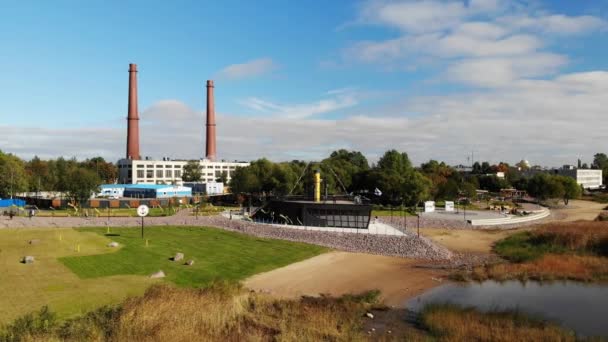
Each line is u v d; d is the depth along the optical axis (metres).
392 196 141.75
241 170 158.12
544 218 125.69
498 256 67.75
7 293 37.78
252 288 45.41
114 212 112.56
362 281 50.84
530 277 53.53
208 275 48.69
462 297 45.44
